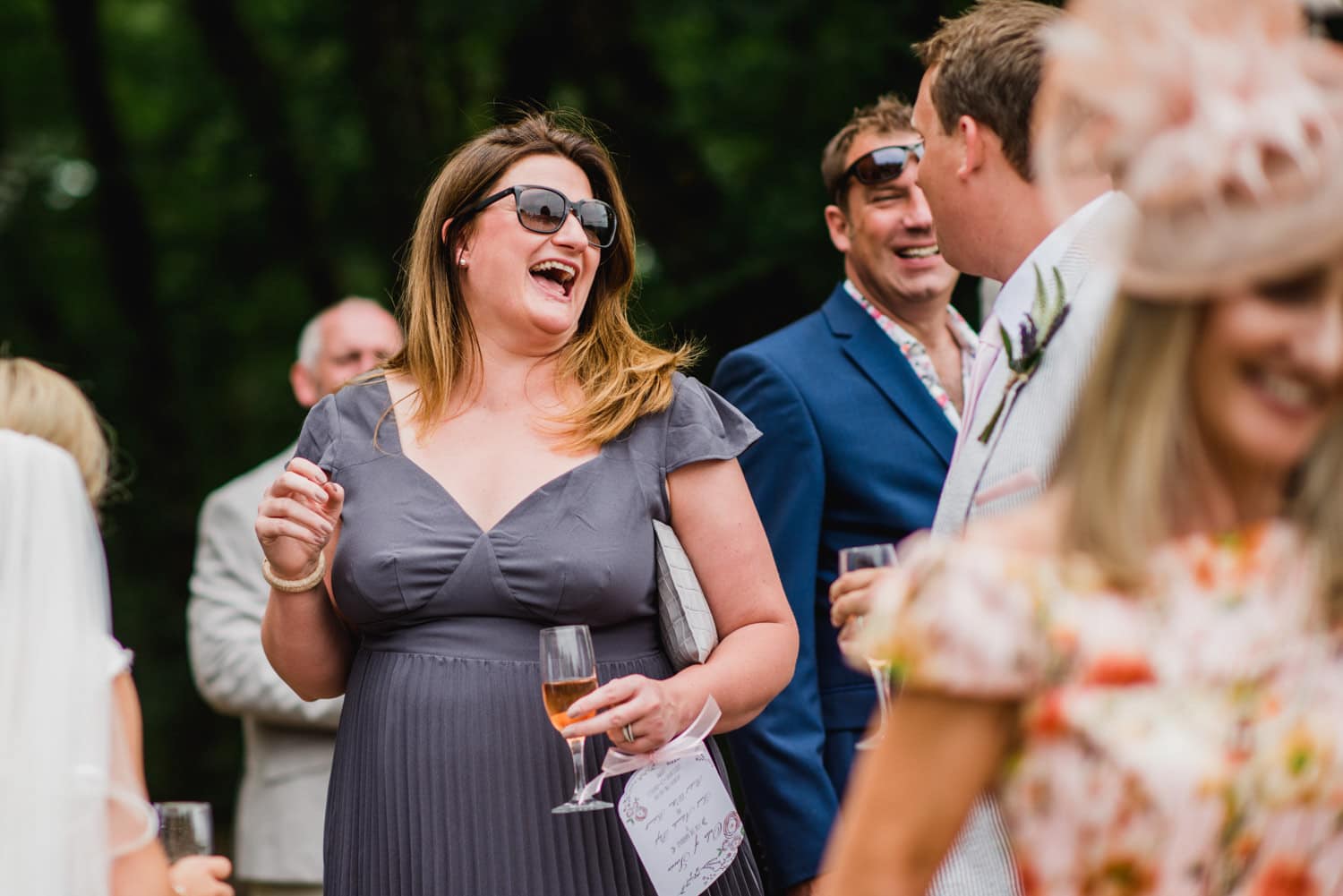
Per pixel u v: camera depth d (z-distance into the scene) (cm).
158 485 1105
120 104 1238
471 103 949
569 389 312
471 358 311
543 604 286
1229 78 155
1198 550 160
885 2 722
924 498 355
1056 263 239
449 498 296
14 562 229
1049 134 170
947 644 157
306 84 1102
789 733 339
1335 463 162
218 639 435
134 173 1162
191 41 1230
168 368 1148
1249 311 153
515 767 282
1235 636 158
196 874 270
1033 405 235
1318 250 150
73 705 226
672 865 277
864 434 357
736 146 741
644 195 729
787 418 356
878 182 368
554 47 810
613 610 289
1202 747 155
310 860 426
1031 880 159
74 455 249
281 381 1162
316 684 311
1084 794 156
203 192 1196
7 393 246
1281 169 152
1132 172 159
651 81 780
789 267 671
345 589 296
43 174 1255
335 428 311
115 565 1059
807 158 717
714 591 301
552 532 290
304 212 1080
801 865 332
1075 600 156
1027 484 229
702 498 302
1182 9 159
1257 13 159
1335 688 162
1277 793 158
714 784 282
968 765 160
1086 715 155
